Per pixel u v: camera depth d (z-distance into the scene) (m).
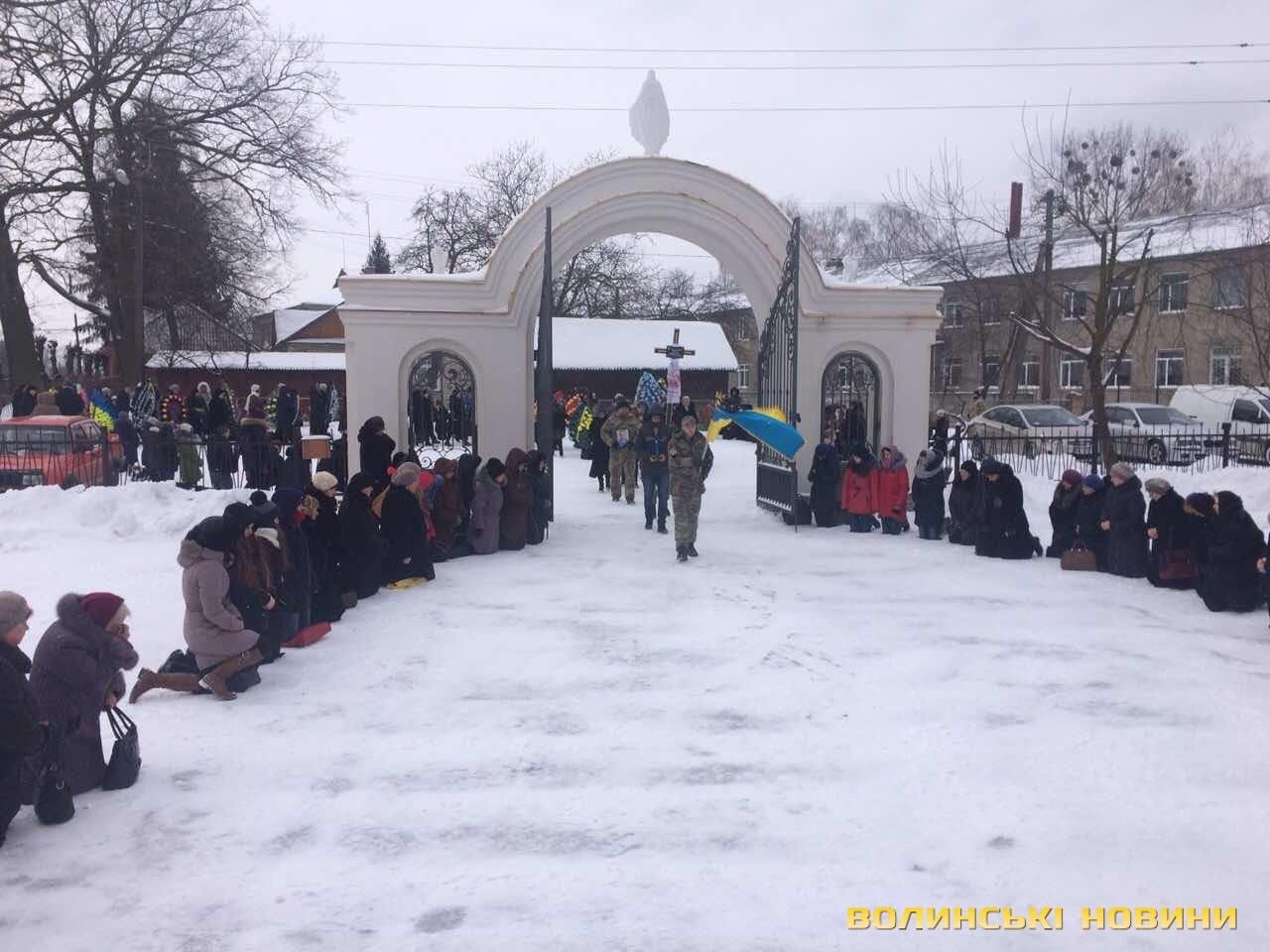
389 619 9.31
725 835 5.04
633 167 14.94
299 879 4.61
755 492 18.98
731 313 60.59
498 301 15.11
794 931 4.18
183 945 4.07
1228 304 23.91
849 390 16.88
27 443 16.59
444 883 4.58
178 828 5.11
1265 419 25.73
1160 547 10.77
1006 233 23.42
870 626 9.09
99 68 26.95
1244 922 4.25
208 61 28.69
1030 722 6.64
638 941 4.10
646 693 7.23
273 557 7.84
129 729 5.68
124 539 13.09
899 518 14.36
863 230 49.88
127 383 27.86
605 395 41.06
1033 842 4.96
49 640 5.38
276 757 6.05
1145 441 23.23
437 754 6.11
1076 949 4.06
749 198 15.30
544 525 13.77
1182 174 25.22
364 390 14.78
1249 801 5.43
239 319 38.38
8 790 4.83
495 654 8.17
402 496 10.69
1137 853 4.86
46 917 4.28
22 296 29.83
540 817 5.25
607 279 50.56
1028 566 11.96
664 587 10.71
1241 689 7.30
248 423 18.97
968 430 25.25
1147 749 6.16
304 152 30.47
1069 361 39.75
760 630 8.95
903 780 5.71
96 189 28.22
